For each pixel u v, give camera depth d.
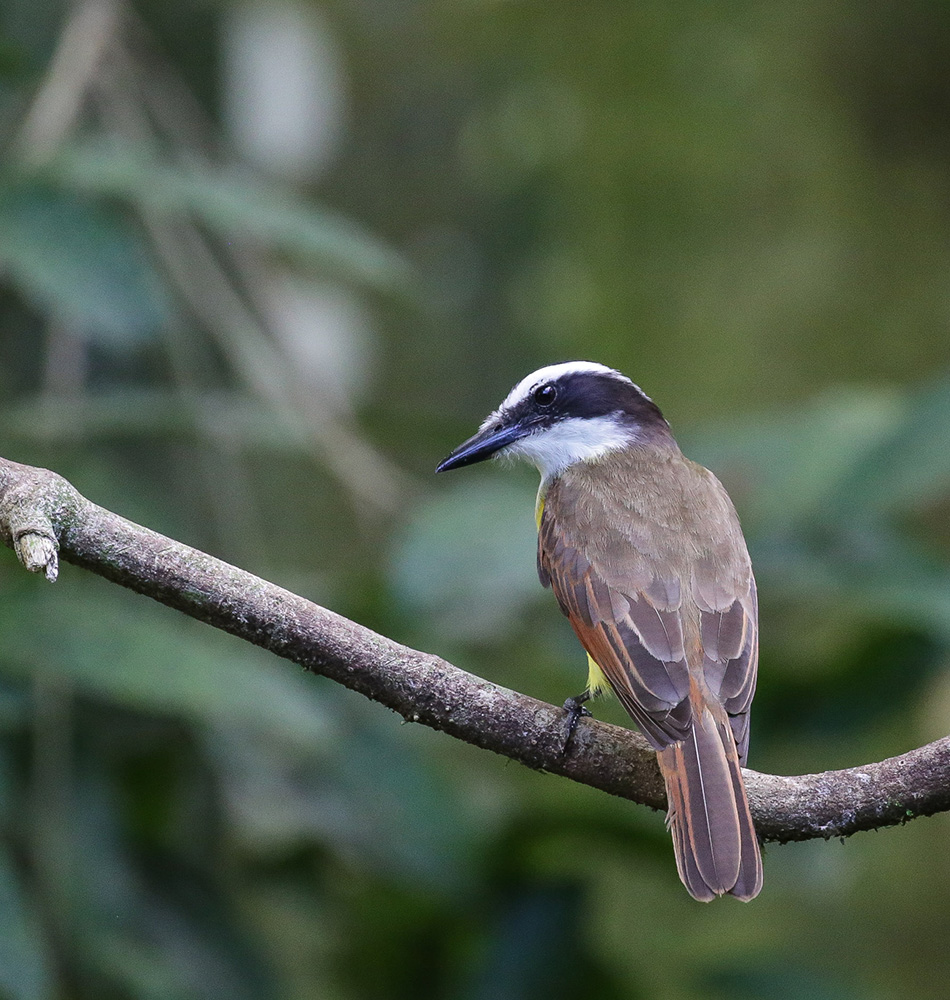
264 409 11.12
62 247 9.67
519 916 10.59
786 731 10.70
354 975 11.02
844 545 10.41
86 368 11.95
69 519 6.49
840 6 18.64
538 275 18.22
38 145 10.34
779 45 18.64
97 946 9.21
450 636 10.59
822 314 17.72
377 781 10.49
